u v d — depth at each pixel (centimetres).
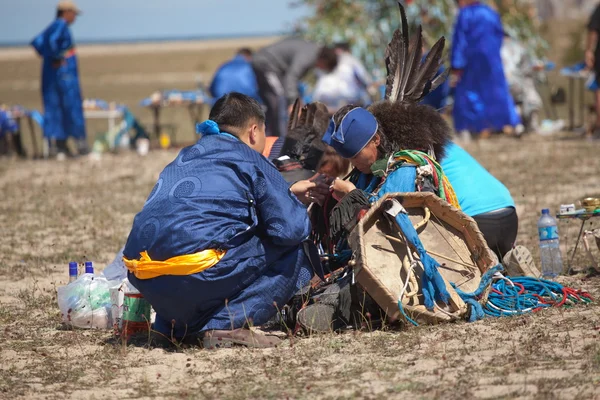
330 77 4753
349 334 1677
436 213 1777
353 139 1794
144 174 4500
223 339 1642
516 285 1855
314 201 1867
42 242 2852
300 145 2123
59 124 5375
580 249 2350
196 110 8812
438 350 1523
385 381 1386
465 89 5025
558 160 4122
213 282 1611
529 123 5525
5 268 2472
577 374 1345
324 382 1400
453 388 1324
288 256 1691
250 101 1748
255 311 1659
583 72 5509
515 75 5447
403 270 1708
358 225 1680
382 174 1816
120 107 5903
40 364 1583
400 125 1820
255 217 1645
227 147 1688
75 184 4238
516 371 1388
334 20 5812
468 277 1756
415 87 2017
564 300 1786
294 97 4925
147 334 1772
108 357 1617
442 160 1973
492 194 2053
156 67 19075
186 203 1620
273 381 1420
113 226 3106
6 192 4019
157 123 6119
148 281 1628
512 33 5997
